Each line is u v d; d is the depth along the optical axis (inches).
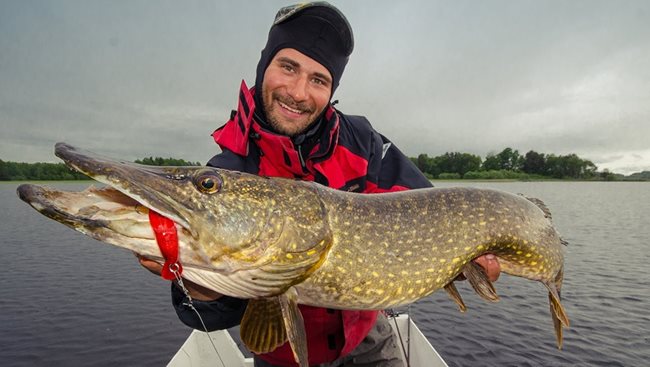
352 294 23.9
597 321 102.4
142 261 21.2
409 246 24.8
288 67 28.8
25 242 210.2
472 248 26.8
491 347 85.4
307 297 23.7
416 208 25.8
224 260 21.0
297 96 28.4
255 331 23.1
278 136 27.2
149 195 19.2
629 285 135.6
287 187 23.0
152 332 94.2
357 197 25.0
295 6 28.4
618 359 81.9
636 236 244.1
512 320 99.7
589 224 303.4
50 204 18.2
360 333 29.1
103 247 195.6
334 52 29.5
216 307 26.3
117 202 20.1
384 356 31.7
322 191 24.2
